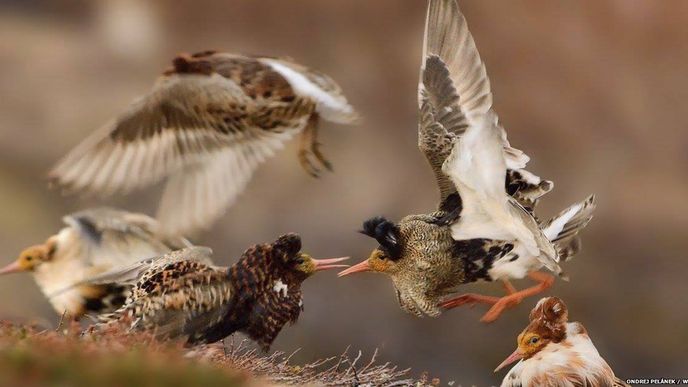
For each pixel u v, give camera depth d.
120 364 7.18
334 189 21.19
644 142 24.62
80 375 7.07
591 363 8.97
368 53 25.56
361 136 22.81
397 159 22.61
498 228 9.28
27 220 19.69
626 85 25.30
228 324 8.78
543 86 25.34
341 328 18.22
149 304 8.52
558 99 25.17
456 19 9.38
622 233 21.97
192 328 8.62
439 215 9.54
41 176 21.72
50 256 10.70
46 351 7.26
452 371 17.73
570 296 19.92
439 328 18.08
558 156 24.53
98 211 10.51
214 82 8.29
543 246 8.89
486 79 9.18
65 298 10.58
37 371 7.03
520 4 25.84
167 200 8.21
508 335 17.92
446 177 9.45
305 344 17.98
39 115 23.50
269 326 8.88
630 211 22.59
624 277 20.72
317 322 18.27
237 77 8.39
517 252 9.37
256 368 8.97
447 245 9.45
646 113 24.78
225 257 19.47
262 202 20.25
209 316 8.66
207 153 8.31
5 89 24.05
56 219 19.88
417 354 17.97
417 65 25.22
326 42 25.98
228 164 8.35
